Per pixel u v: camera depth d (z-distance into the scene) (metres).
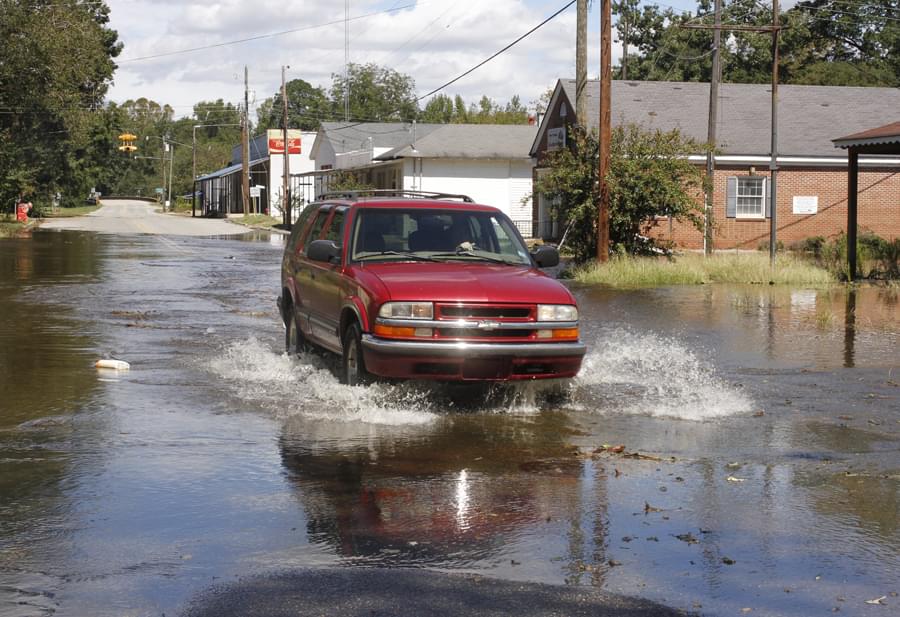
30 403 9.05
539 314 8.92
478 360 8.73
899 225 37.75
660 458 7.30
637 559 5.19
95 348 12.48
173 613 4.45
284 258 12.49
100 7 79.75
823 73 59.22
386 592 4.70
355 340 9.30
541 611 4.49
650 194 26.03
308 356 11.55
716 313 16.95
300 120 112.81
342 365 9.84
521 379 8.87
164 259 30.80
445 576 4.92
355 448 7.52
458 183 51.31
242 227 62.19
